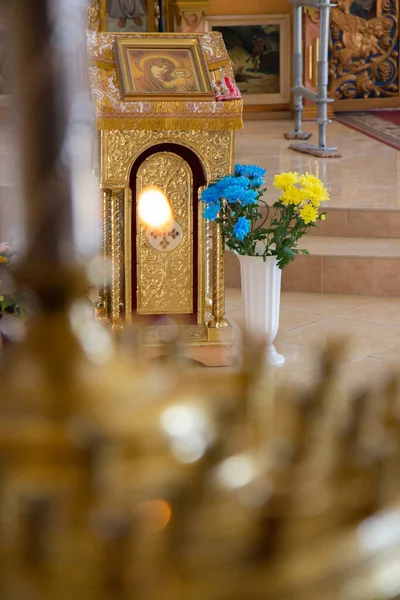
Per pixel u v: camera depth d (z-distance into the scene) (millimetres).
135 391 750
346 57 14422
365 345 6148
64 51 670
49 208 679
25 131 672
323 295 7480
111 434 711
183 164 5391
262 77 13969
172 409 750
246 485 681
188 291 5551
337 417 742
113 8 12609
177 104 5195
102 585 613
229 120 5262
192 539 643
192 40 5465
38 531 608
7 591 612
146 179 5387
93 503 666
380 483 698
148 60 5336
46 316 737
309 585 642
